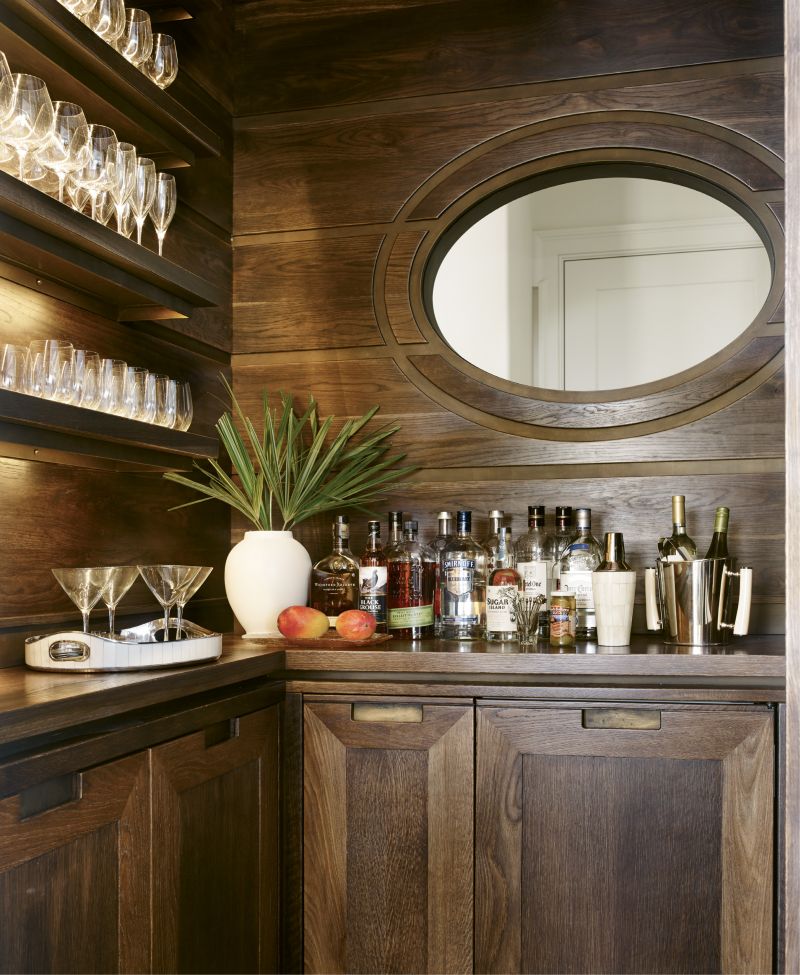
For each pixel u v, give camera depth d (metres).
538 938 1.91
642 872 1.88
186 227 2.40
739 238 3.86
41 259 1.67
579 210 4.00
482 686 1.96
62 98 1.76
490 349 3.63
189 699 1.71
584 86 2.47
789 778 0.94
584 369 3.98
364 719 2.01
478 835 1.94
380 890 1.98
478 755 1.95
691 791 1.87
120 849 1.43
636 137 2.43
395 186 2.56
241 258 2.65
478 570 2.28
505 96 2.52
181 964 1.59
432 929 1.94
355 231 2.58
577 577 2.25
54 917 1.27
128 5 2.22
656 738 1.88
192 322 2.41
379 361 2.54
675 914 1.86
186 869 1.62
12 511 1.75
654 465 2.37
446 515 2.34
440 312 3.67
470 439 2.47
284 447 2.55
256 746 1.90
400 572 2.30
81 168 1.61
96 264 1.76
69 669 1.61
